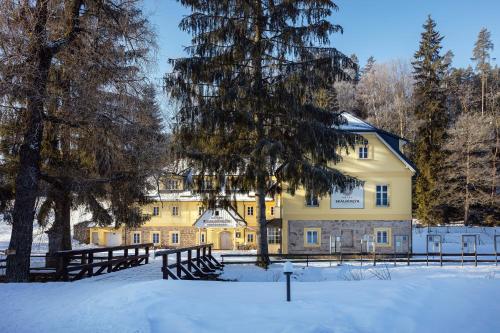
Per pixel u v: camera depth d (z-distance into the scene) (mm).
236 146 22094
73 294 10555
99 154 16125
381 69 76562
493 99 58406
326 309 7992
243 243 44156
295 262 23703
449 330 7887
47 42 13867
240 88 20297
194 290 9734
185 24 20812
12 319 8227
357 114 74188
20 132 14719
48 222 22484
